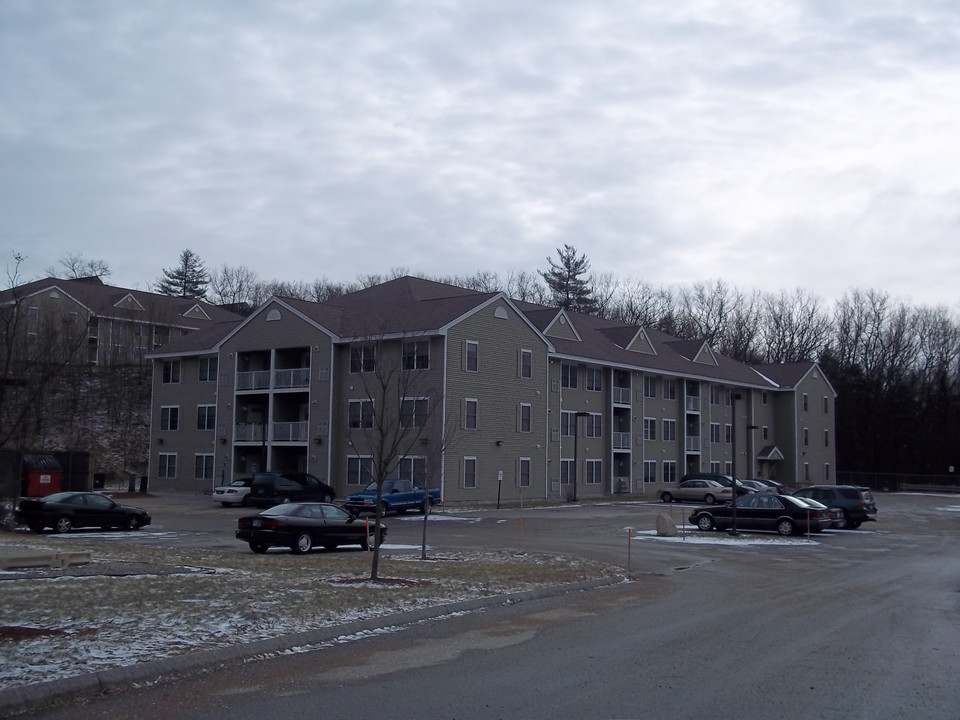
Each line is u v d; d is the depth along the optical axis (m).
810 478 81.69
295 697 8.59
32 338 50.88
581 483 57.34
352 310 52.38
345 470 48.41
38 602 12.60
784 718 8.01
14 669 8.75
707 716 8.05
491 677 9.48
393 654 10.62
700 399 69.94
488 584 16.48
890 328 99.44
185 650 9.92
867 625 13.23
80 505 30.62
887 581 19.34
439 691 8.87
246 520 24.16
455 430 42.03
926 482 89.19
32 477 43.03
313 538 24.28
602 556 24.42
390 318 48.78
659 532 31.92
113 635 10.48
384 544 27.55
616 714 8.09
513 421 50.22
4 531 29.45
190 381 57.38
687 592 17.08
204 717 7.87
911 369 98.50
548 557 22.70
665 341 73.50
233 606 12.69
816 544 29.69
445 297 53.09
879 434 96.81
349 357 48.97
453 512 43.03
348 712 8.08
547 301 102.38
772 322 104.25
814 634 12.38
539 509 46.31
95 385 71.12
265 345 52.19
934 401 97.88
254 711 8.08
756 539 31.11
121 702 8.29
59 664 9.00
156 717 7.84
